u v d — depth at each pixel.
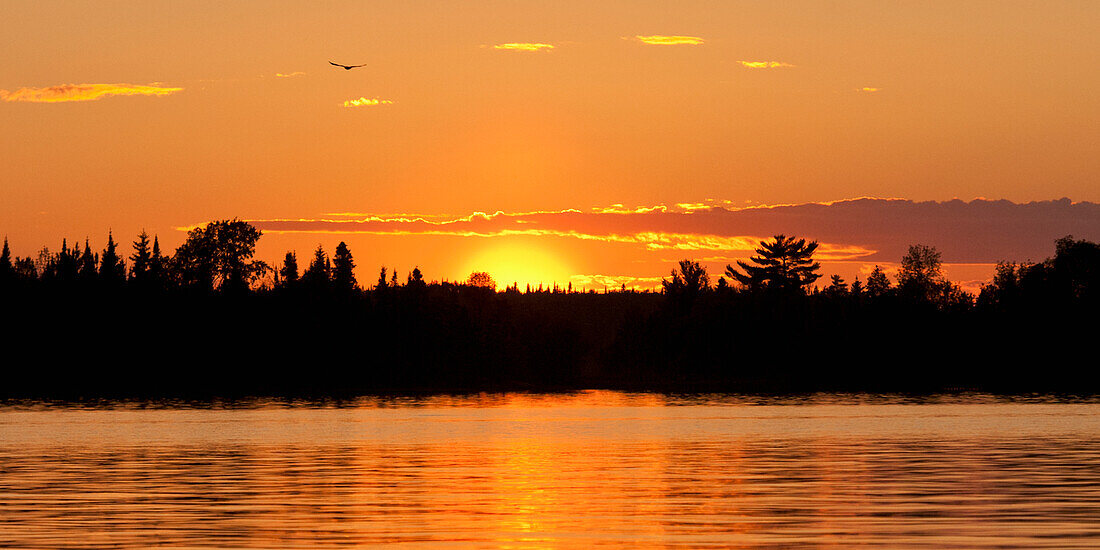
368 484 162.50
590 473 176.62
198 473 178.00
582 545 112.50
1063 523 121.69
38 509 136.00
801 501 141.25
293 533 119.25
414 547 111.62
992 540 112.62
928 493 147.25
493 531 120.12
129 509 136.12
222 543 113.69
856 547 110.38
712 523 124.56
